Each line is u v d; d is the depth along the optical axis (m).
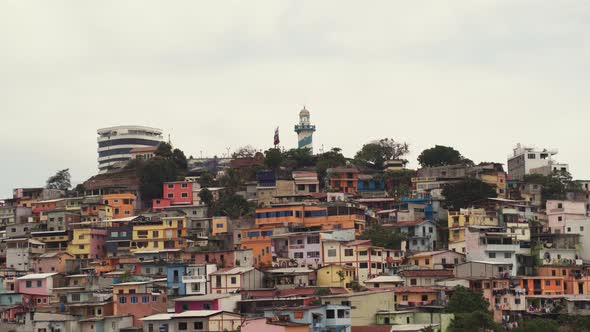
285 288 168.50
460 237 191.75
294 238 191.12
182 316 142.75
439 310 154.88
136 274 184.62
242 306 152.00
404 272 171.50
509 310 165.62
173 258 192.38
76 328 154.00
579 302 165.12
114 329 154.38
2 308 163.25
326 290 163.12
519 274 184.75
